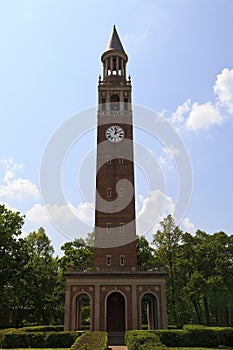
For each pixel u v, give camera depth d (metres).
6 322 59.44
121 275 44.56
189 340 34.88
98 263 47.75
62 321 62.66
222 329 36.09
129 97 58.97
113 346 37.03
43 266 62.72
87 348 19.28
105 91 59.44
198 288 55.97
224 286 55.22
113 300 46.84
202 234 64.75
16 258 49.03
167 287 61.09
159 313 42.78
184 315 59.31
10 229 49.38
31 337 34.22
